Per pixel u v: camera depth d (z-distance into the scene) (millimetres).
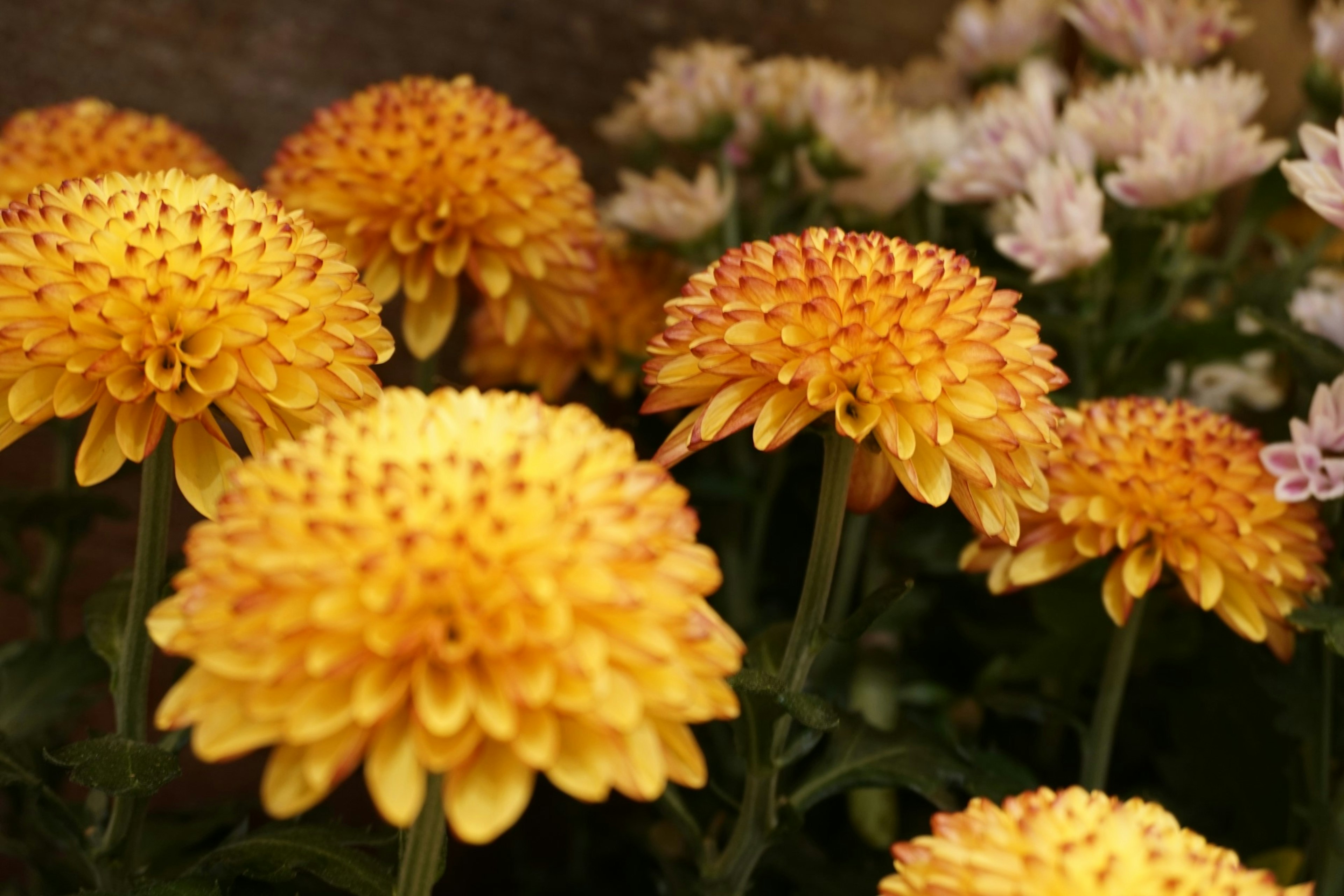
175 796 802
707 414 518
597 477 464
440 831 487
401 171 614
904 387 511
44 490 685
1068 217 655
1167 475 563
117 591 576
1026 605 736
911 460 512
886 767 581
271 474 459
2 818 739
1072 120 690
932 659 752
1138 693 708
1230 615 567
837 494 538
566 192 642
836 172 741
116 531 805
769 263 531
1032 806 482
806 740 564
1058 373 531
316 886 585
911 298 518
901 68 962
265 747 818
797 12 918
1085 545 568
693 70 757
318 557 447
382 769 447
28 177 638
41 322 503
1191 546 567
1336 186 568
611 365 730
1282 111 979
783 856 636
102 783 516
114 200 522
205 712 454
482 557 446
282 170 628
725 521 747
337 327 524
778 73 741
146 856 606
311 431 477
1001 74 811
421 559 447
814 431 531
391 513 447
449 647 445
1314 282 735
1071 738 709
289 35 798
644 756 458
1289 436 707
